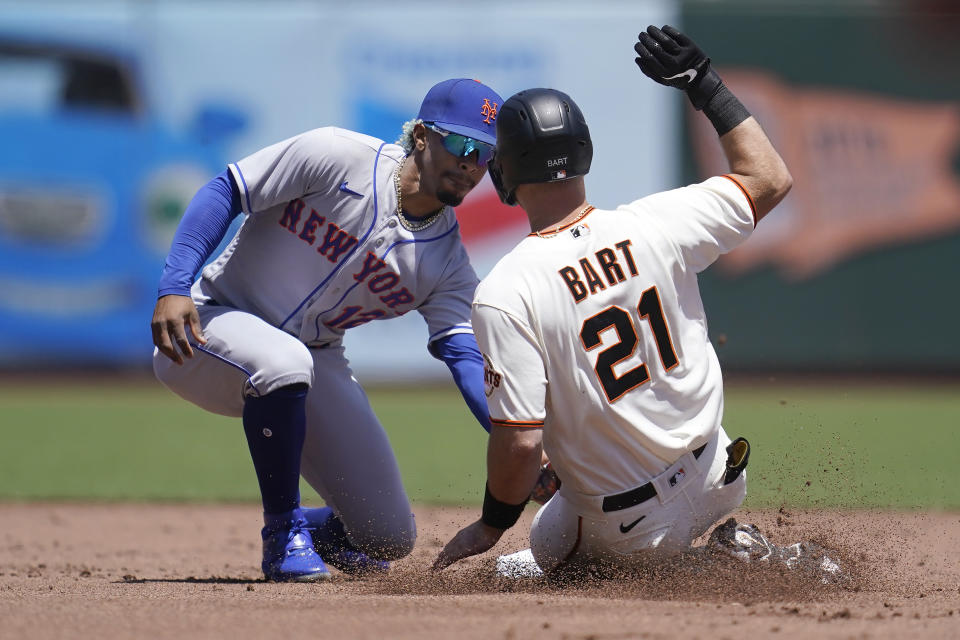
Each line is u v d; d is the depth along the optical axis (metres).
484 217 50.31
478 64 52.16
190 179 52.16
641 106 52.22
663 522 11.58
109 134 51.75
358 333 52.69
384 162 13.97
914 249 52.97
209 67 52.00
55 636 9.52
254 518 23.56
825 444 32.44
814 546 12.72
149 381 53.59
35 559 18.00
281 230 14.35
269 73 52.16
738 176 11.55
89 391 51.38
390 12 52.16
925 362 53.16
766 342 53.03
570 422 11.25
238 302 14.92
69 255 52.03
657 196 11.59
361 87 52.28
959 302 52.88
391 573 15.25
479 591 12.12
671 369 11.28
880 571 13.33
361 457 15.34
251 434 13.73
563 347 10.98
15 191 51.53
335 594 12.16
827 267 52.91
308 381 13.66
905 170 52.88
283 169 13.84
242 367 13.66
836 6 52.56
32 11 51.09
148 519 23.31
